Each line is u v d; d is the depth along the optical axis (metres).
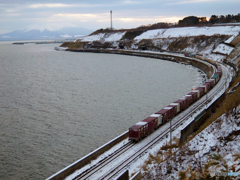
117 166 33.91
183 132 40.00
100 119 60.41
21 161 41.78
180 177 24.28
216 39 177.38
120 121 58.97
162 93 84.06
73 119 60.72
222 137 30.23
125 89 91.00
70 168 32.62
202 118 50.12
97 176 31.75
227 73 103.06
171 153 34.50
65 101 76.50
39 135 51.75
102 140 49.12
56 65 166.12
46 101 76.81
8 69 149.00
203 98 69.56
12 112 66.50
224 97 66.06
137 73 125.69
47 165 40.56
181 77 111.50
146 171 31.20
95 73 128.88
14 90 91.69
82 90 90.75
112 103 73.56
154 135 44.50
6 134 52.25
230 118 34.31
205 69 125.56
